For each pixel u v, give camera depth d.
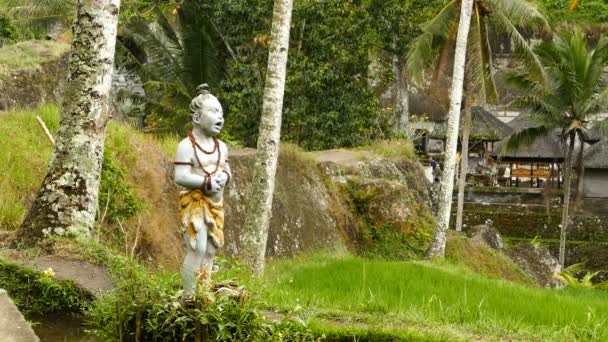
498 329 9.77
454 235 24.92
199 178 7.96
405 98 35.41
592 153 44.16
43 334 8.61
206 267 8.11
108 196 12.21
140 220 12.41
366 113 27.17
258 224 14.77
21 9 27.83
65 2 27.27
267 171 14.90
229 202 17.97
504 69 44.91
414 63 27.25
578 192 41.91
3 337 5.46
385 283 13.68
